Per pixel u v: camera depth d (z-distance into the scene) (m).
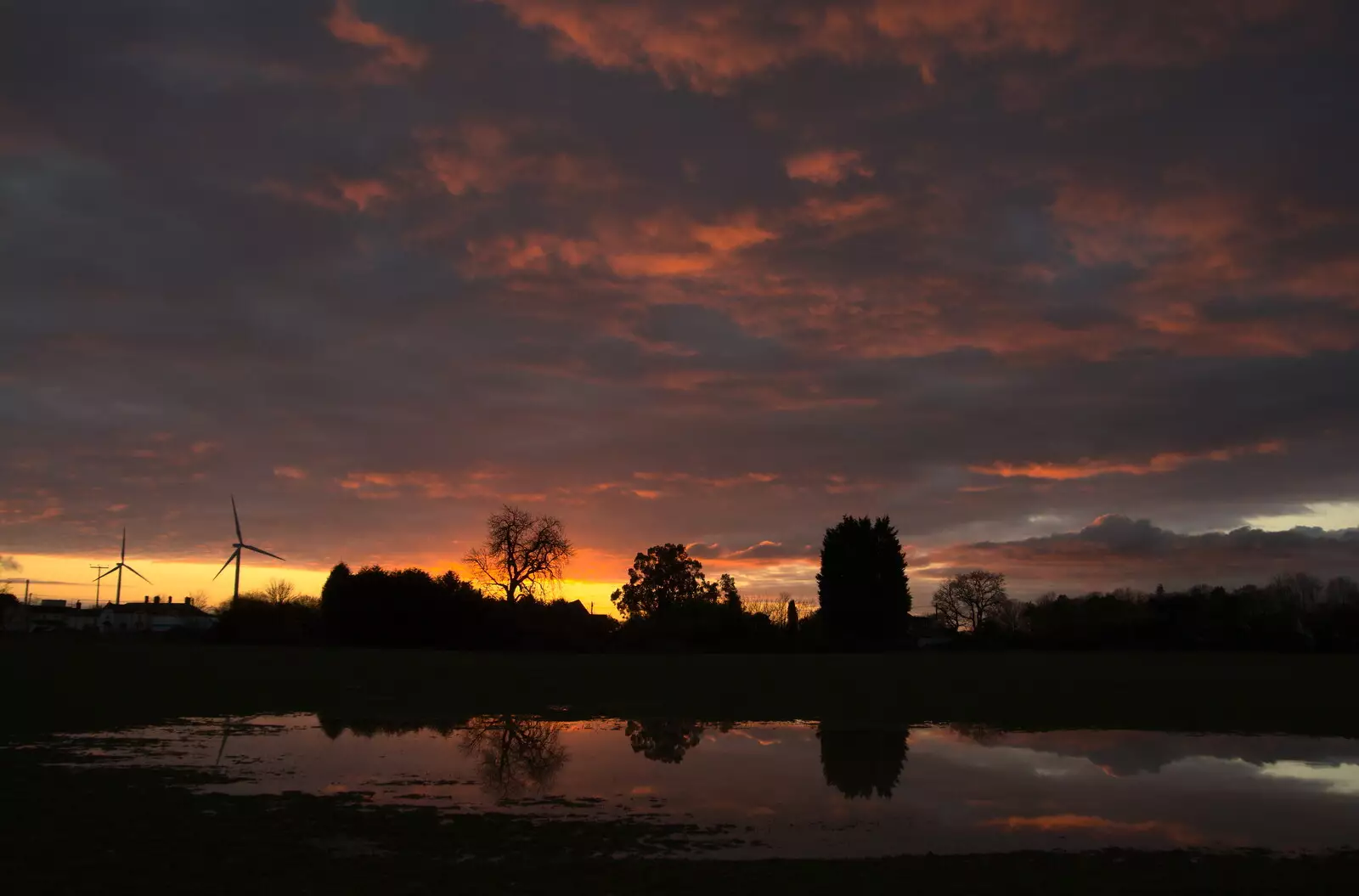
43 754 19.30
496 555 73.31
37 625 116.94
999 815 14.87
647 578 97.69
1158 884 11.09
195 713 26.75
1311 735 24.62
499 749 21.11
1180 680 41.41
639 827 13.69
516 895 10.28
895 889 10.68
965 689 36.94
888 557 83.75
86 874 10.77
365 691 32.94
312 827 13.27
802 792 16.52
